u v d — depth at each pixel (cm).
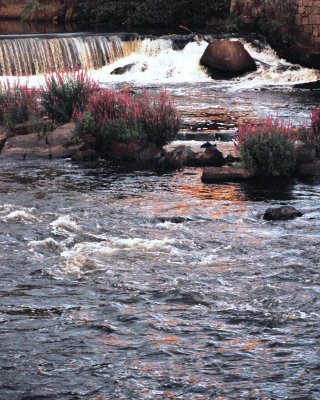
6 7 5553
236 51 3881
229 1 4778
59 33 4203
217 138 2366
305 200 1744
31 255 1381
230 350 1046
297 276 1280
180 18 4866
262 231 1514
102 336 1085
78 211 1641
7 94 2361
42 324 1119
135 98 2311
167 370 998
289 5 4128
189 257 1370
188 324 1120
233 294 1216
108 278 1280
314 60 4025
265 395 941
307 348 1051
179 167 2056
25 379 977
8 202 1705
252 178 1930
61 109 2322
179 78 3869
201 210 1655
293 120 2688
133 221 1573
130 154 2105
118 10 5056
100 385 966
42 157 2145
